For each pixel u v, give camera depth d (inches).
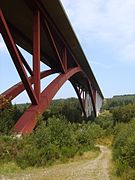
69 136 1409.9
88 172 995.9
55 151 1220.5
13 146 1074.7
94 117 4040.4
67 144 1389.0
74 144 1459.2
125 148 951.6
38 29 1295.5
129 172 832.9
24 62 1615.4
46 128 1295.5
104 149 2106.3
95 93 4141.2
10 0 1240.2
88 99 3868.1
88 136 1731.1
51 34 1539.1
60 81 1630.2
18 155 1050.7
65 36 1764.3
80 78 3021.7
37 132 1234.0
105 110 7086.6
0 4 1283.2
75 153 1391.5
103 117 4296.3
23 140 1131.9
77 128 1818.4
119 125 2694.4
